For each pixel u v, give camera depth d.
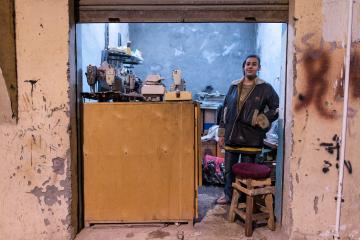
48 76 2.39
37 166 2.45
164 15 2.55
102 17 2.55
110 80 2.83
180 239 2.51
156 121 2.65
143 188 2.69
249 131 3.02
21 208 2.47
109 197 2.70
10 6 2.29
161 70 6.60
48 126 2.42
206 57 6.54
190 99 2.70
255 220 2.62
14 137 2.42
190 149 2.67
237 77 6.54
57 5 2.36
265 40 5.45
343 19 2.33
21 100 2.40
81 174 2.68
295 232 2.46
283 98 2.64
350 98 2.36
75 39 2.54
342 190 2.41
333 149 2.40
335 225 2.44
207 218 2.91
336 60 2.36
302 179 2.43
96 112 2.63
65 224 2.48
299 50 2.36
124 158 2.67
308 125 2.40
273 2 2.52
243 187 2.68
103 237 2.55
